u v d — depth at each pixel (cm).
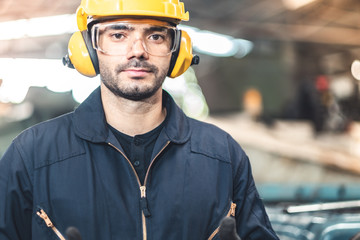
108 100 142
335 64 1310
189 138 148
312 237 208
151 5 133
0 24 829
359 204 212
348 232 208
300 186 240
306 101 989
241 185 151
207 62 1499
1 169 137
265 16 1133
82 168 138
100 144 141
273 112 1296
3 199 135
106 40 134
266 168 648
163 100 151
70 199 134
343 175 631
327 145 804
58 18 851
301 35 1219
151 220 137
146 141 144
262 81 1403
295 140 841
